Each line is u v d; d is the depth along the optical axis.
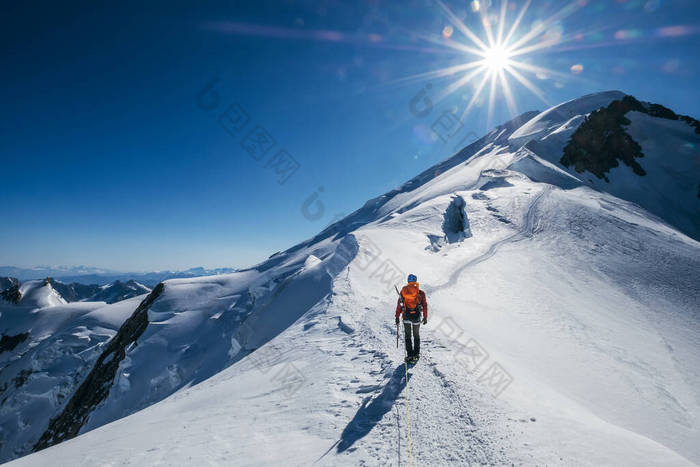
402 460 3.98
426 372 6.25
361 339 9.34
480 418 4.54
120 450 5.69
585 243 25.78
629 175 60.59
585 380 8.91
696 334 15.16
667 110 76.31
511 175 46.75
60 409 49.06
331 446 4.60
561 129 69.25
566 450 3.69
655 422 7.89
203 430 5.84
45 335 102.75
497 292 15.54
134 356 42.94
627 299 18.16
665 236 28.72
